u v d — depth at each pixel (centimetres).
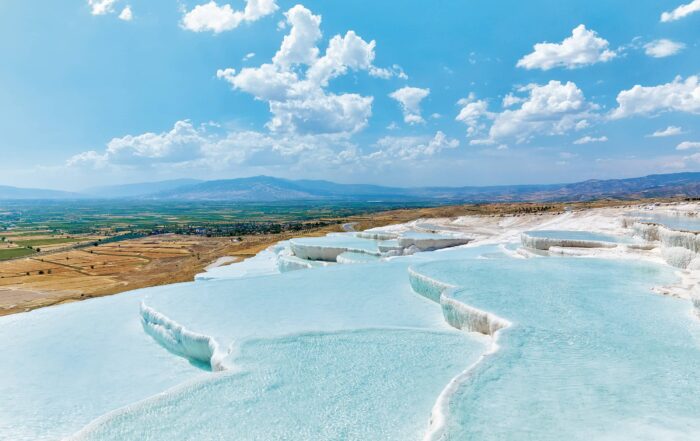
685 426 780
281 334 1398
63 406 1275
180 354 1659
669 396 894
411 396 1001
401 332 1424
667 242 2311
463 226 5847
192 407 961
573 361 1070
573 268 2202
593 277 1992
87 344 1772
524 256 3011
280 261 4497
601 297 1645
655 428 773
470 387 935
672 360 1073
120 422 903
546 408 847
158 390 1372
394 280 2427
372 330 1440
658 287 1750
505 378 978
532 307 1508
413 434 849
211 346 1477
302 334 1402
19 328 1961
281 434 857
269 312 1838
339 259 3775
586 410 839
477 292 1720
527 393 907
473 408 847
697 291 1625
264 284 2389
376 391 1027
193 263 9612
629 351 1130
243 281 2483
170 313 1828
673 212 3700
